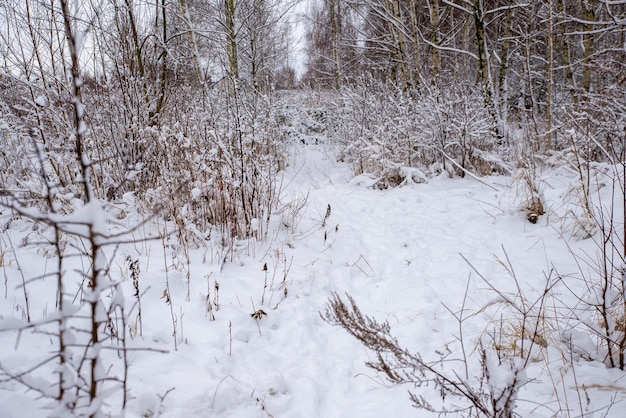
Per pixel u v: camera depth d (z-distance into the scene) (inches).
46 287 103.6
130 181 165.2
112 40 186.5
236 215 154.6
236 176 164.7
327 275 146.8
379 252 173.5
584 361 82.7
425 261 156.6
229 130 168.6
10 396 61.5
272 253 155.0
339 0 534.3
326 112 443.5
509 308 112.7
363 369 97.1
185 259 136.3
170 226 156.4
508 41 346.9
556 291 120.2
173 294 112.8
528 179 183.9
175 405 72.5
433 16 346.6
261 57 462.9
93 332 43.3
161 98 210.1
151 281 115.1
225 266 137.8
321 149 401.4
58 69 157.8
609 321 80.6
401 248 174.4
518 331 93.5
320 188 272.8
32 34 142.7
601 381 74.4
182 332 96.6
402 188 254.5
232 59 385.1
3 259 110.1
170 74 239.6
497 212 192.7
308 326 112.3
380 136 286.4
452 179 265.1
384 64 522.0
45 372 71.2
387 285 142.3
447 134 277.1
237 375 86.0
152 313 101.4
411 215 208.7
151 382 75.9
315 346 104.8
